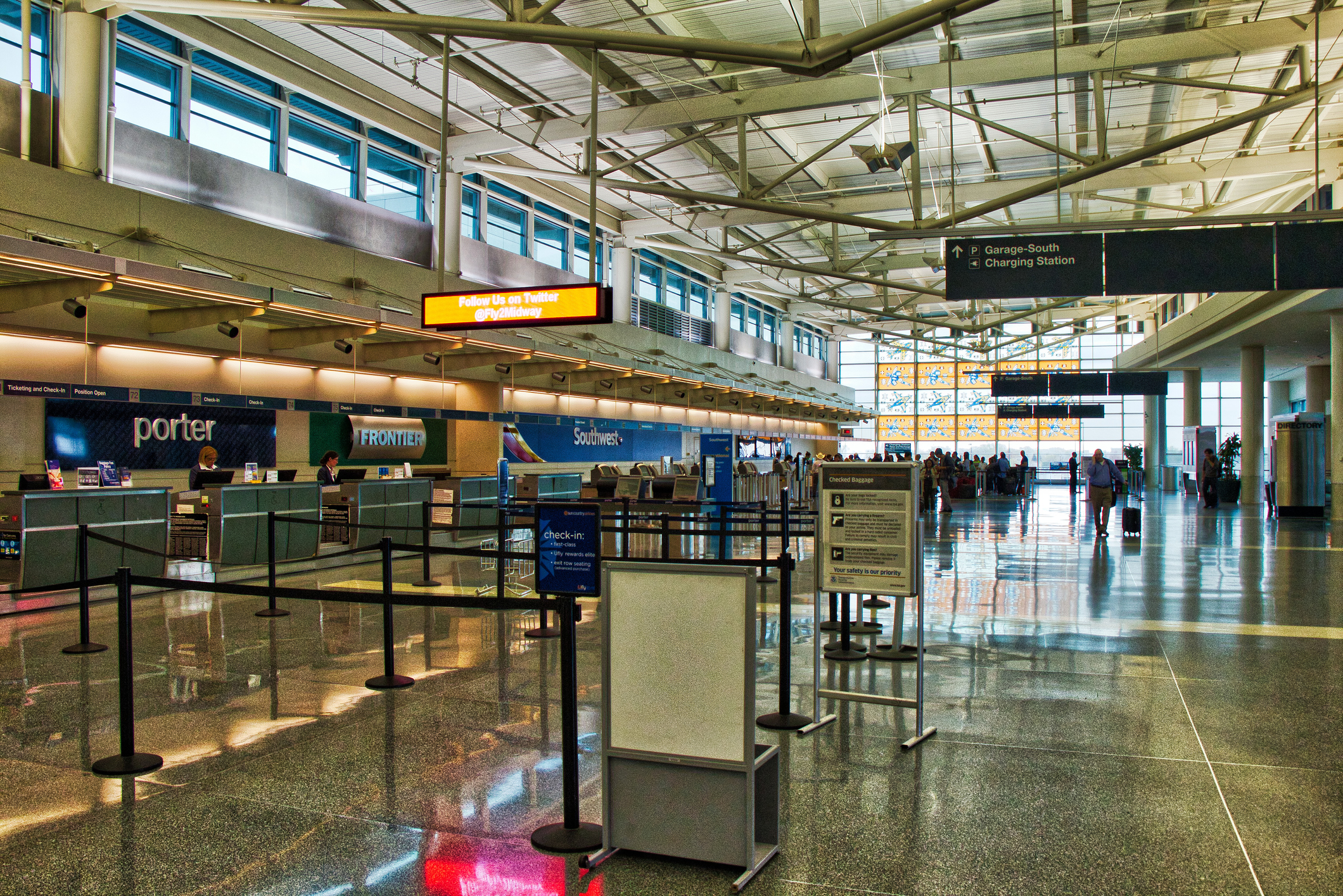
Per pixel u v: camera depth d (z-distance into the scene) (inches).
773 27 642.2
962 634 332.5
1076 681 261.4
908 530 211.0
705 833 145.2
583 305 459.2
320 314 571.2
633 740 149.5
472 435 920.3
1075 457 1299.2
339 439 765.9
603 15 609.9
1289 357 1456.7
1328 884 136.3
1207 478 1159.6
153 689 255.4
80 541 310.7
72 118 518.3
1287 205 1090.1
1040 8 610.2
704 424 1469.0
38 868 143.1
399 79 724.7
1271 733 211.2
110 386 555.5
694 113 701.3
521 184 954.1
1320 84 535.5
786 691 224.1
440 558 588.4
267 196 669.9
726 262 1441.9
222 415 657.6
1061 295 522.0
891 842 152.0
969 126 837.2
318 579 484.1
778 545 673.0
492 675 270.7
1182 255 503.5
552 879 139.5
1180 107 795.4
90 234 509.4
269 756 197.0
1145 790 175.8
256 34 634.2
